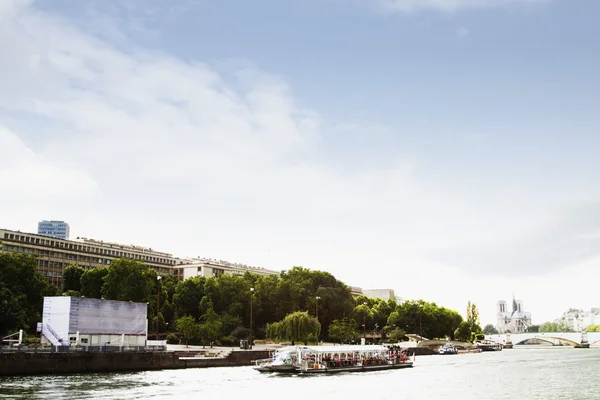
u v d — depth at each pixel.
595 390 91.00
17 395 67.50
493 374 120.38
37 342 120.06
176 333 177.88
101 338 109.56
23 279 139.12
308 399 75.19
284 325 163.00
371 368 125.38
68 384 79.12
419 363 160.50
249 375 102.19
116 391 74.00
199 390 79.44
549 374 121.38
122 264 169.00
